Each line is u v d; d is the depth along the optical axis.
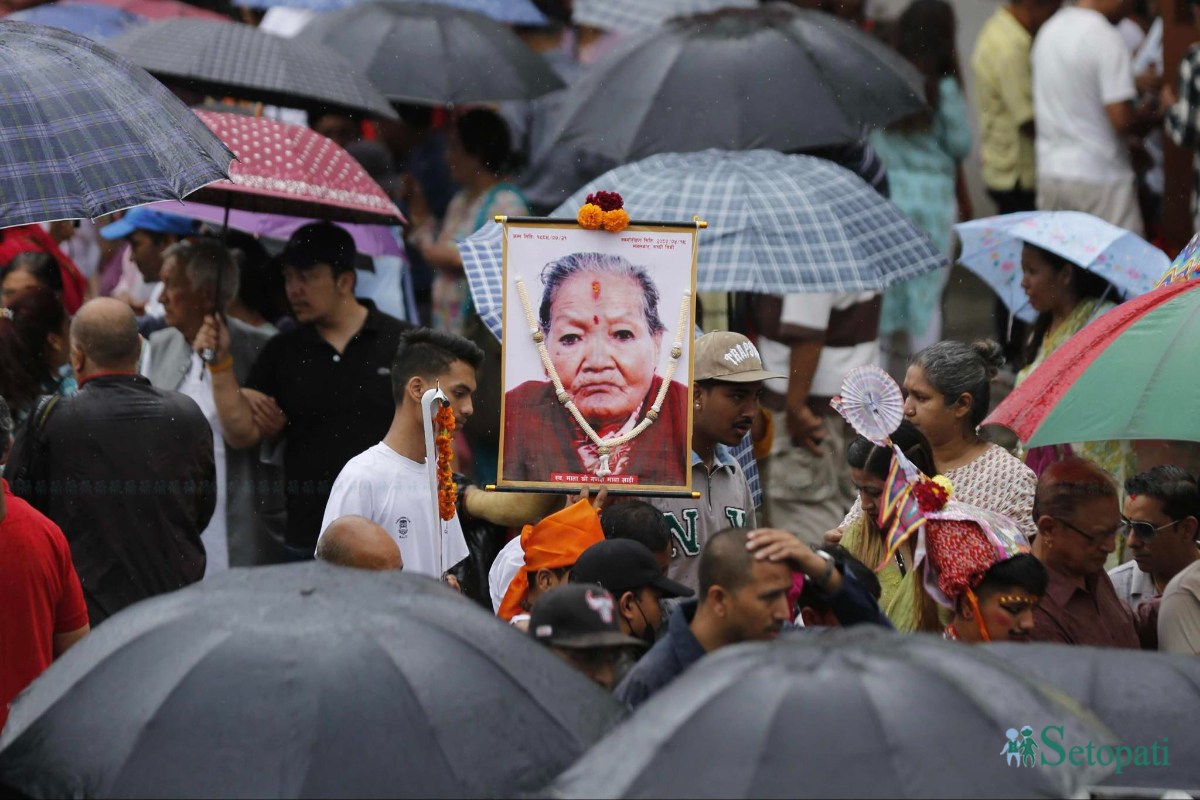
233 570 13.42
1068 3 31.64
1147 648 19.92
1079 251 25.17
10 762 11.94
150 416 22.72
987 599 16.77
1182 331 18.30
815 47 27.02
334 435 26.17
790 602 15.74
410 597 12.80
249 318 28.00
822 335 28.64
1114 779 13.60
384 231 29.08
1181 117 30.39
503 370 18.59
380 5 31.64
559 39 34.22
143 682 11.89
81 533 22.41
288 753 11.42
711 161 25.38
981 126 32.00
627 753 11.21
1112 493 18.22
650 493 18.48
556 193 31.27
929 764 10.66
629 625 16.52
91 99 17.34
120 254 30.81
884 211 25.11
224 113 26.91
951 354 21.03
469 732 11.75
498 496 21.44
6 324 25.94
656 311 18.59
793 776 10.66
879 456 18.72
